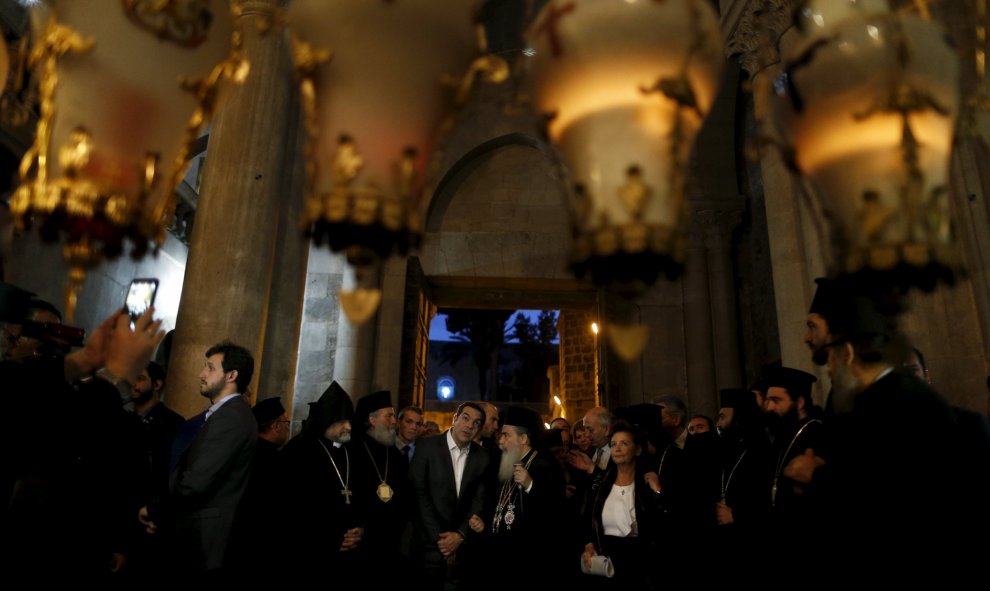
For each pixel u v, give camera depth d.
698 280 11.55
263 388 7.70
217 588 3.25
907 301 1.27
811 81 1.17
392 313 10.62
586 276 1.14
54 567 2.23
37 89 1.25
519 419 5.07
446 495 4.80
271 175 7.15
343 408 4.62
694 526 3.76
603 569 4.01
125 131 1.13
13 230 1.57
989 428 2.08
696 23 1.09
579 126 1.10
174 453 4.19
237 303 6.66
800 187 1.35
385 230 1.11
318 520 4.16
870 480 1.69
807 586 2.16
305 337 10.45
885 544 1.64
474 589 4.58
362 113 1.08
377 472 4.75
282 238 8.13
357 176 1.09
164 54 1.14
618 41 1.04
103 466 2.54
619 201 1.04
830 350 2.03
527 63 1.24
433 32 1.07
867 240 1.13
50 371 2.02
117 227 1.13
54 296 8.79
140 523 3.50
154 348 1.49
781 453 3.02
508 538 4.64
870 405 1.77
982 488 1.64
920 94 1.09
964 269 1.20
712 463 3.86
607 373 10.66
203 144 9.63
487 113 12.17
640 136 1.07
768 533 2.88
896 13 1.16
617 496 4.19
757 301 11.35
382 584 4.53
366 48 1.06
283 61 7.48
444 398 39.09
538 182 12.12
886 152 1.12
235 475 3.44
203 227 6.83
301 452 4.36
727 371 11.12
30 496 2.13
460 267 11.64
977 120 1.45
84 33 1.10
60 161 1.11
